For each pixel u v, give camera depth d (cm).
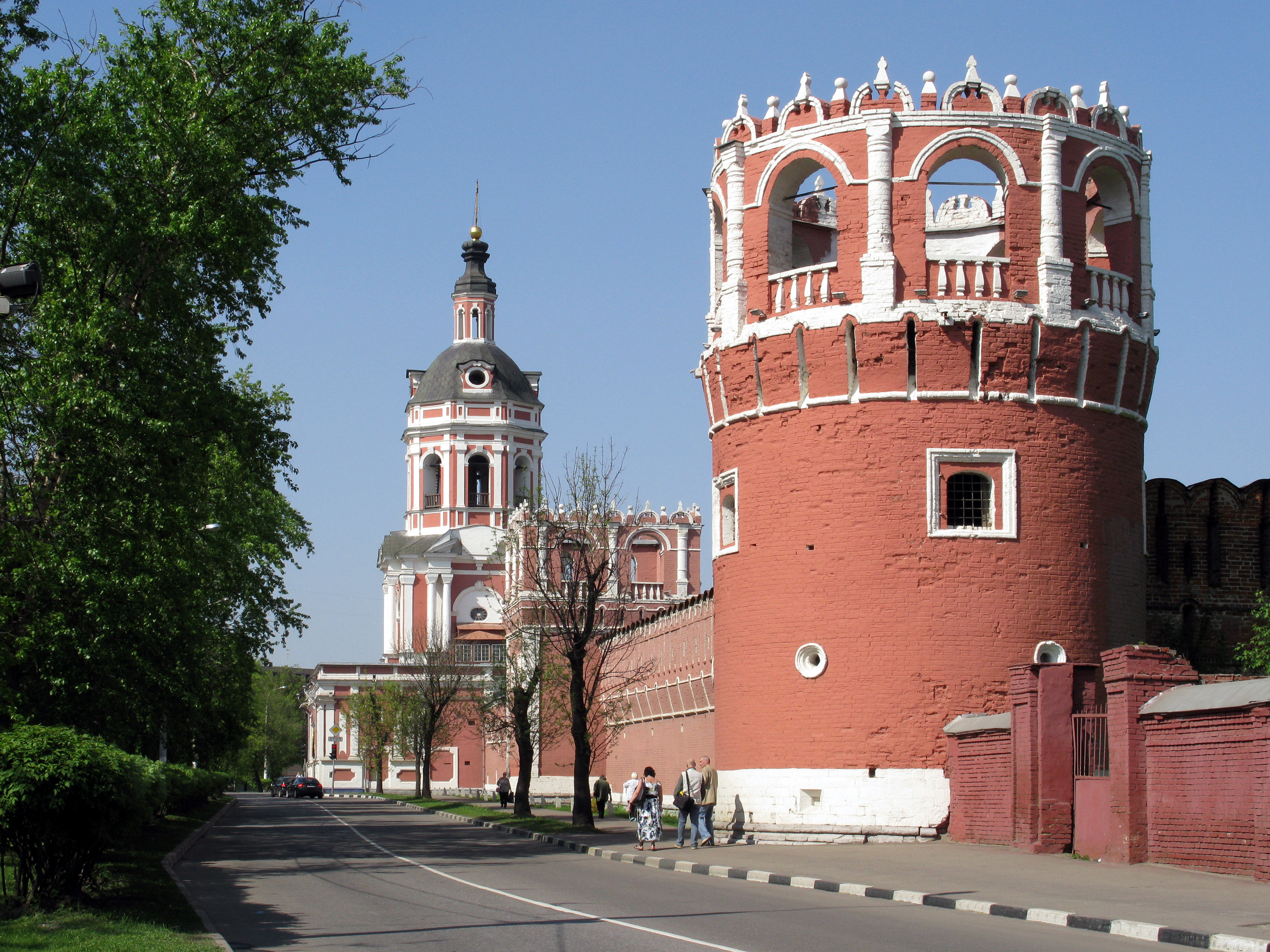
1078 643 3506
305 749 16725
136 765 2209
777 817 3547
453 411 11456
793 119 3697
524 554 6606
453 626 11231
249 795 13450
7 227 3083
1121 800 2598
